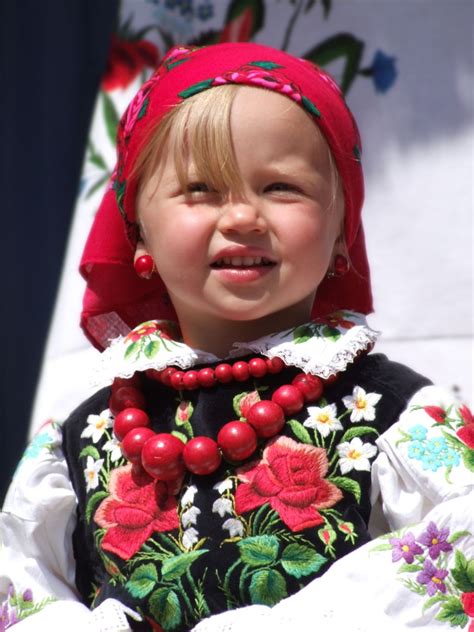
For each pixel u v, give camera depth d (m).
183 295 2.69
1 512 2.81
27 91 5.16
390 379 2.71
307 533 2.50
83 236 4.25
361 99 4.33
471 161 4.27
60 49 5.11
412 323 4.26
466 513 2.43
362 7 4.33
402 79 4.30
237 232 2.58
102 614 2.45
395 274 4.28
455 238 4.26
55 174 5.19
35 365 5.39
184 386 2.74
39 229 5.27
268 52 2.83
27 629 2.50
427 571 2.38
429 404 2.64
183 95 2.69
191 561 2.53
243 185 2.60
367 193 4.31
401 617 2.34
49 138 5.16
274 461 2.59
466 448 2.54
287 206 2.62
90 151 4.30
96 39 5.10
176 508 2.62
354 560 2.39
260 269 2.62
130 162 2.83
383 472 2.55
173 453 2.62
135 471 2.71
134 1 4.34
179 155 2.64
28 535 2.75
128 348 2.81
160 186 2.70
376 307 4.29
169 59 2.94
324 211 2.68
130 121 2.88
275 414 2.60
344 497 2.55
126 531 2.64
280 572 2.47
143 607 2.51
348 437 2.61
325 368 2.62
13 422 5.51
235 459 2.60
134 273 3.09
